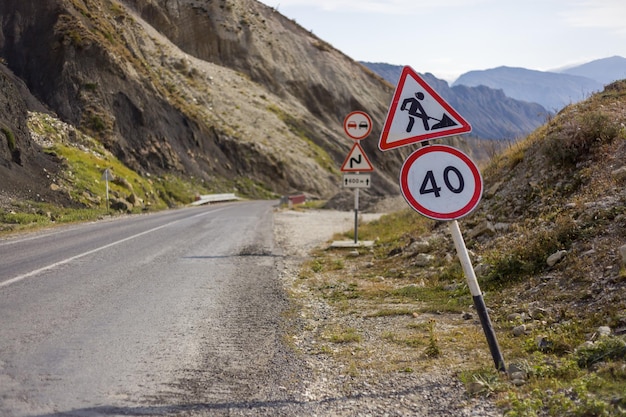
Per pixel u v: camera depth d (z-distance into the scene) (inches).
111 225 832.9
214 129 2541.8
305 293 359.6
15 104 1161.4
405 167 194.5
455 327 259.6
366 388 186.9
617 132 398.9
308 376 199.6
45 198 1004.6
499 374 185.0
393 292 346.0
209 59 3518.7
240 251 544.7
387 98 4160.9
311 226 890.1
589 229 304.8
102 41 1983.3
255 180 2524.6
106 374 196.4
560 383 167.3
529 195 423.5
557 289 269.0
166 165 1909.4
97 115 1733.5
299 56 3892.7
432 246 451.5
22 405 167.3
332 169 3075.8
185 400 175.0
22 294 322.0
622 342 181.0
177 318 279.0
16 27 1825.8
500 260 326.6
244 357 220.7
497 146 617.6
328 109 3718.0
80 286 349.7
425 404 170.6
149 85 2134.6
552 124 507.5
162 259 477.7
